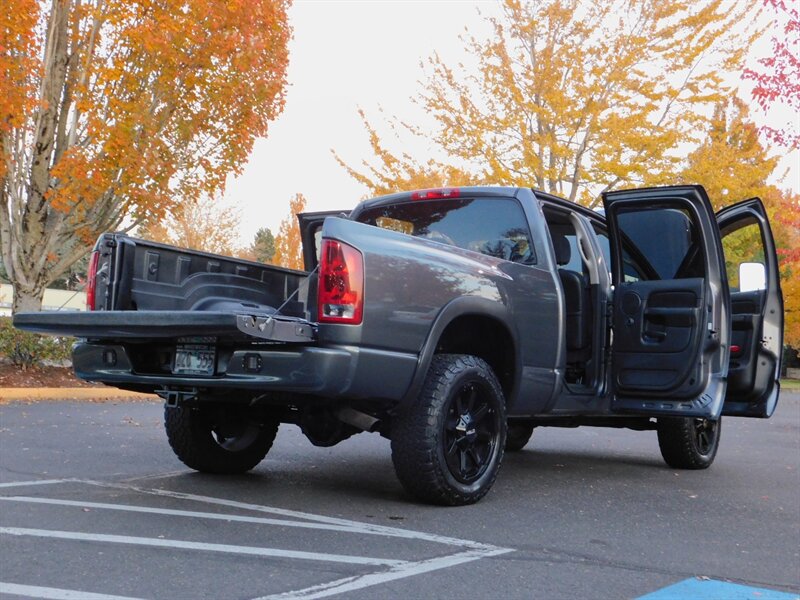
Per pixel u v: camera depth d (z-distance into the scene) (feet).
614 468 23.48
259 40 44.06
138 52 43.27
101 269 16.12
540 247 18.92
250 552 12.16
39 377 41.34
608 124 55.62
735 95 57.52
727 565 13.00
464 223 20.11
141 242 16.17
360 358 14.43
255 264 18.15
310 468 20.77
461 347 18.01
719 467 24.62
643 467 23.99
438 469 15.71
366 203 21.53
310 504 15.97
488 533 14.16
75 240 52.65
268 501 16.12
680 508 17.60
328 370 14.15
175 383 15.37
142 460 20.85
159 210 44.45
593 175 57.77
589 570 12.22
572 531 14.74
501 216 19.63
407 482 15.87
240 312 13.62
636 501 18.15
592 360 20.33
